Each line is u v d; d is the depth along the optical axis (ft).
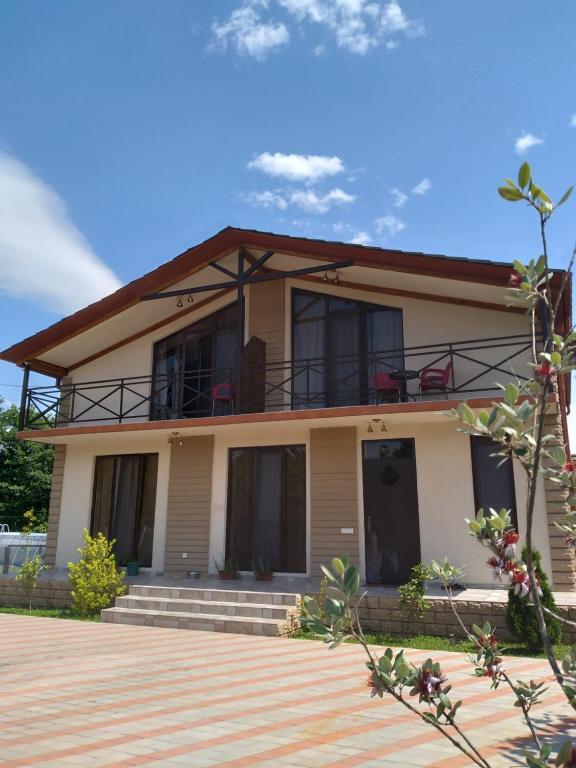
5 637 24.59
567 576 27.07
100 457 41.11
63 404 42.93
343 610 5.27
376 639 23.90
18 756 11.03
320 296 37.01
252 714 13.80
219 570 34.06
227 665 19.27
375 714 13.76
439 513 30.45
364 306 35.76
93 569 30.89
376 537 31.63
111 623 28.55
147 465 39.50
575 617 22.21
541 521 28.04
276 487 34.99
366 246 30.68
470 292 31.42
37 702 14.87
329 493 32.86
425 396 32.09
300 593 27.58
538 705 14.55
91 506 40.09
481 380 31.35
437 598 24.57
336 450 33.22
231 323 39.55
